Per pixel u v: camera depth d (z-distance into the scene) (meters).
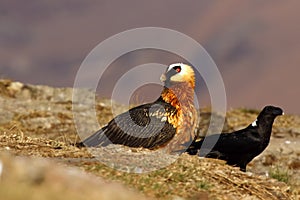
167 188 13.14
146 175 13.63
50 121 28.05
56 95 33.41
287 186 15.02
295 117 32.94
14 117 28.17
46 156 14.39
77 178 11.81
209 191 13.52
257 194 14.13
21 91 33.56
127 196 11.32
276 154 24.41
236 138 17.14
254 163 23.66
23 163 11.77
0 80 33.94
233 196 13.62
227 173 14.97
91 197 10.50
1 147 14.84
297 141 26.86
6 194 9.16
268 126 17.39
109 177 13.15
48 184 10.75
